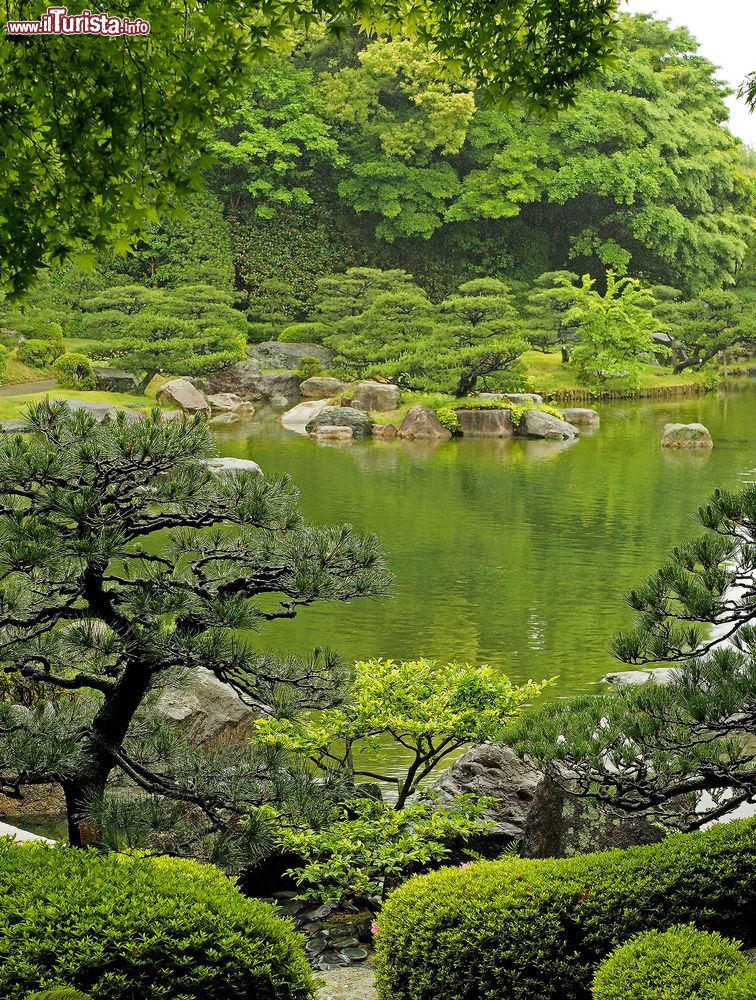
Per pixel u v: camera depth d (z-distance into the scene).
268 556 7.32
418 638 16.73
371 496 28.59
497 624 17.45
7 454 6.80
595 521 25.47
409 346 48.25
